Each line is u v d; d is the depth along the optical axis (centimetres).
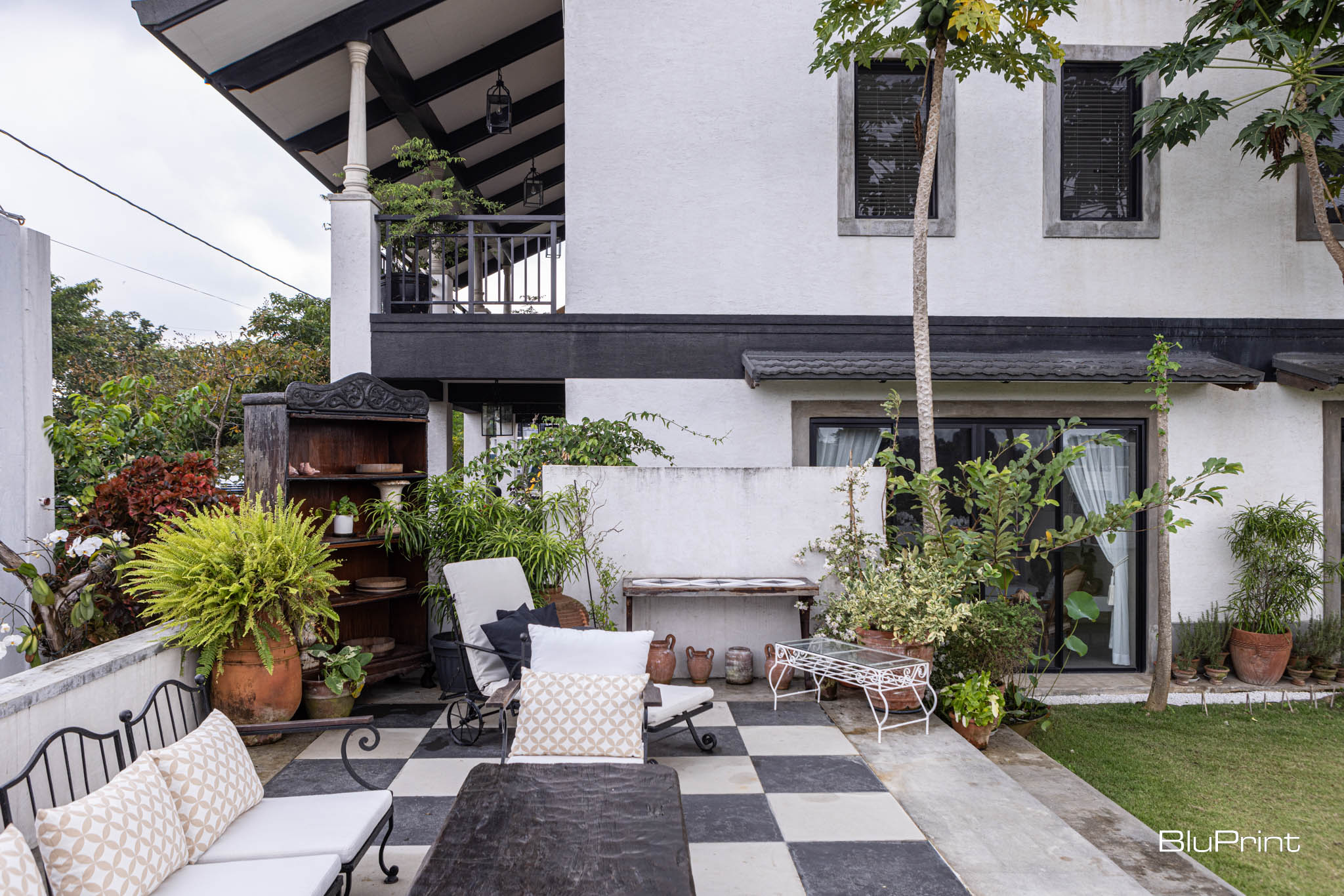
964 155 731
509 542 536
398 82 797
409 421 591
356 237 701
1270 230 739
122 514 454
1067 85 743
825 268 726
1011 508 541
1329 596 717
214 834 241
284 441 485
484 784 266
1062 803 406
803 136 724
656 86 724
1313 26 634
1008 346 722
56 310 2220
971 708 479
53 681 281
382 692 541
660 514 605
